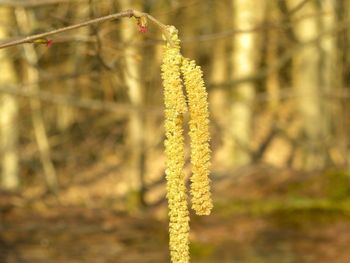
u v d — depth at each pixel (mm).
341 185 14109
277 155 22531
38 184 19109
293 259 10859
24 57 8953
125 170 20312
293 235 11883
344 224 12336
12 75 15148
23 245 11461
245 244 11547
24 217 13102
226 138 18422
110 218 13617
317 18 17469
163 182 18422
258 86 24031
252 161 18609
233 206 13391
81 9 9430
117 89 14789
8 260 10797
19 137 20219
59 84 20188
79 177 20031
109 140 22266
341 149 18312
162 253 11422
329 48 18922
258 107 23672
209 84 14047
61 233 12172
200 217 12781
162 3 11633
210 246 11398
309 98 18828
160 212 14039
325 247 11203
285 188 14469
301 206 12938
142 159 15859
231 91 18047
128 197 15523
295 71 24000
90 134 22703
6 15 11578
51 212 13695
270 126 23672
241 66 17297
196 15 16719
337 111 20531
